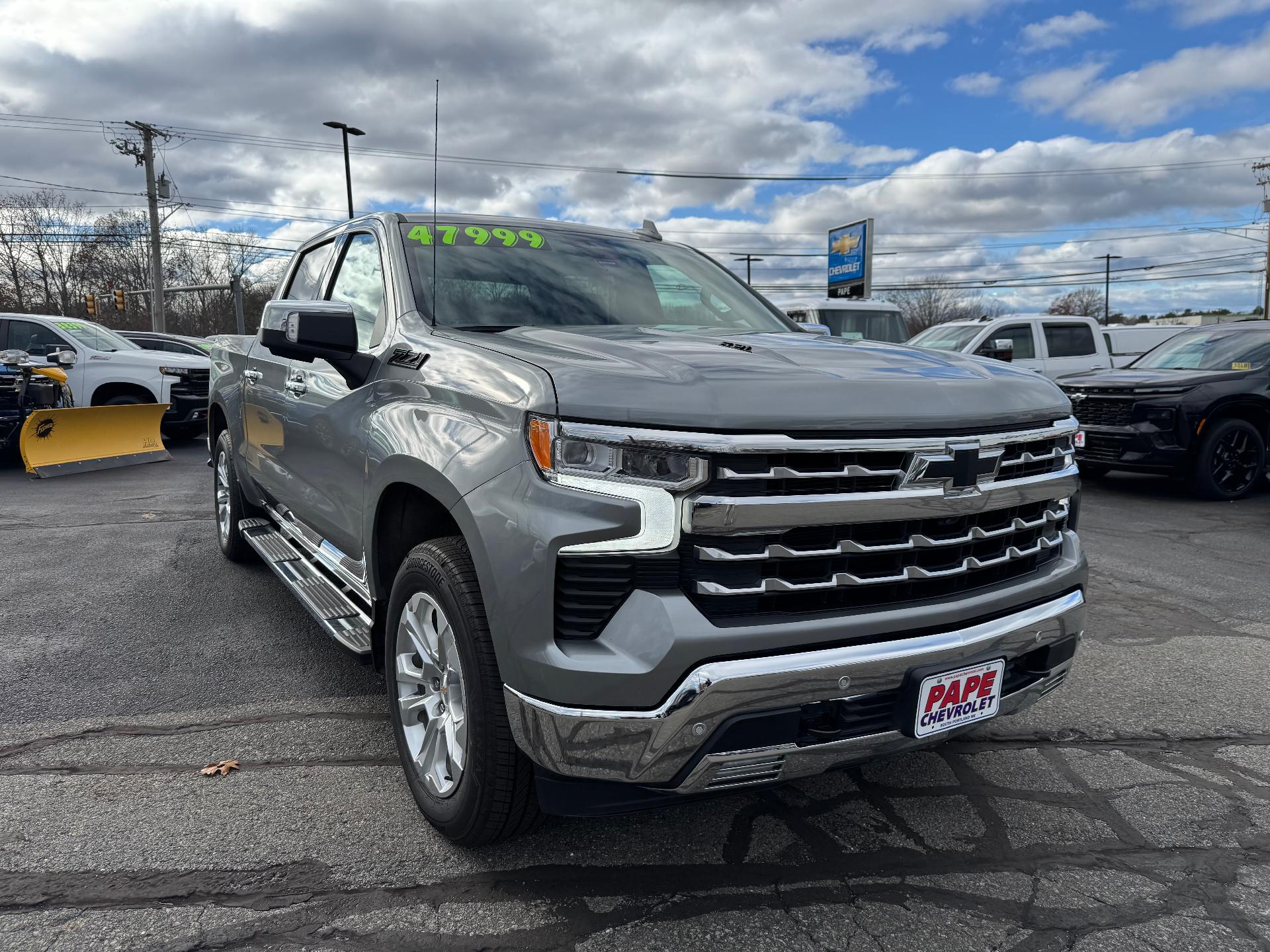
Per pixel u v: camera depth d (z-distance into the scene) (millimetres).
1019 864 2482
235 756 3074
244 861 2422
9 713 3422
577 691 1965
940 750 3229
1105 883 2396
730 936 2145
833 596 2143
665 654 1926
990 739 3324
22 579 5359
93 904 2223
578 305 3270
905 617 2178
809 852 2531
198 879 2338
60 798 2764
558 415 2037
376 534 2834
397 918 2191
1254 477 8648
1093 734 3373
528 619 2023
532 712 2027
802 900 2299
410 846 2508
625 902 2275
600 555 1985
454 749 2434
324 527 3496
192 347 18047
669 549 1987
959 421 2273
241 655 4074
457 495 2227
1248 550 6500
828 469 2078
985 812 2775
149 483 9445
